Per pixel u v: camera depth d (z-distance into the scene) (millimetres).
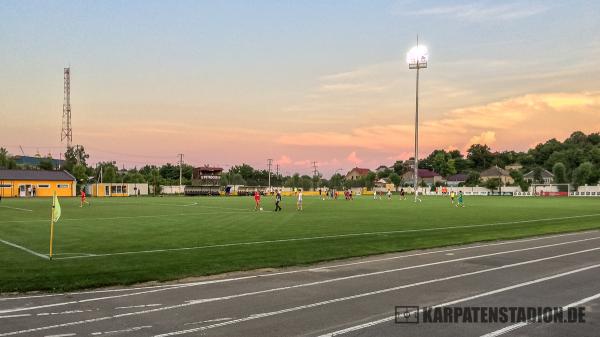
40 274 12531
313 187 146000
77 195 98938
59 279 11945
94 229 24859
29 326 8203
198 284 11672
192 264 14195
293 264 14547
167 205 53438
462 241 20656
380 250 17703
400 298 10164
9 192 85000
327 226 27031
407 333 7770
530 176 167250
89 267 13570
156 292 10781
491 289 11039
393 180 159500
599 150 161125
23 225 27172
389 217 34781
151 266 13781
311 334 7723
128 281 11805
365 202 66625
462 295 10438
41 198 77125
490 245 19641
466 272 13281
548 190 119125
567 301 9906
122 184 97938
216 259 15133
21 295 10516
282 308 9344
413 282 11883
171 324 8289
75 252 16547
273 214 37906
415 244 19531
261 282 11922
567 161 164250
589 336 7660
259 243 19156
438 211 43219
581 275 12805
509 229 26078
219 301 9938
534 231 25188
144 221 30344
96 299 10125
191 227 26156
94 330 7965
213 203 59500
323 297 10273
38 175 89000
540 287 11266
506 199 83375
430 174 187500
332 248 17922
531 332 7848
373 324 8266
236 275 12859
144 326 8180
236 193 107500
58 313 9023
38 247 17797
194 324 8289
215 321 8461
